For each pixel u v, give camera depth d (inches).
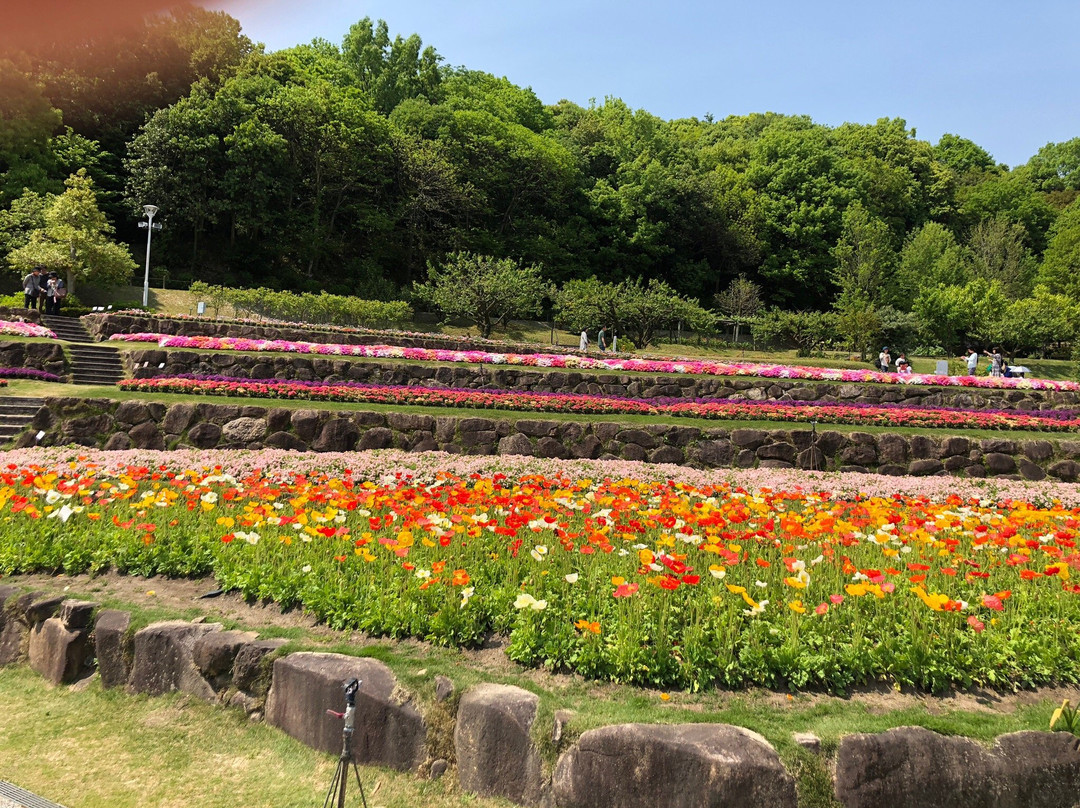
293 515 229.0
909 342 1603.1
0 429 428.5
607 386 670.5
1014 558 187.0
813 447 485.4
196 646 160.9
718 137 2822.3
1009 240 1889.8
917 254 1823.3
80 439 444.5
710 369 748.6
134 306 1014.4
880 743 119.5
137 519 227.3
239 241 1450.5
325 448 461.4
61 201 1021.2
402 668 146.4
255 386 531.5
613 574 183.5
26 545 210.7
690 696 139.9
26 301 807.1
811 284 1999.3
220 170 1368.1
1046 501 393.7
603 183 1902.1
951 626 156.0
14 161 1168.2
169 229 1333.7
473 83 2278.5
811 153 2102.6
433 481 358.3
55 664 171.6
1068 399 709.3
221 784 133.7
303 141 1439.5
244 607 185.2
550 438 478.3
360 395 535.5
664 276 1969.7
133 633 167.0
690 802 116.2
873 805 116.8
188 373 601.0
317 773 136.4
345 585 180.7
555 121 2266.2
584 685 143.9
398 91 1984.5
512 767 128.3
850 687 144.8
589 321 1352.1
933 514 241.9
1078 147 2829.7
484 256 1649.9
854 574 178.9
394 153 1578.5
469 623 160.6
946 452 483.8
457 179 1658.5
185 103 1330.0
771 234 2049.7
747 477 412.8
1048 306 1574.8
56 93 1302.9
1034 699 143.4
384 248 1633.9
